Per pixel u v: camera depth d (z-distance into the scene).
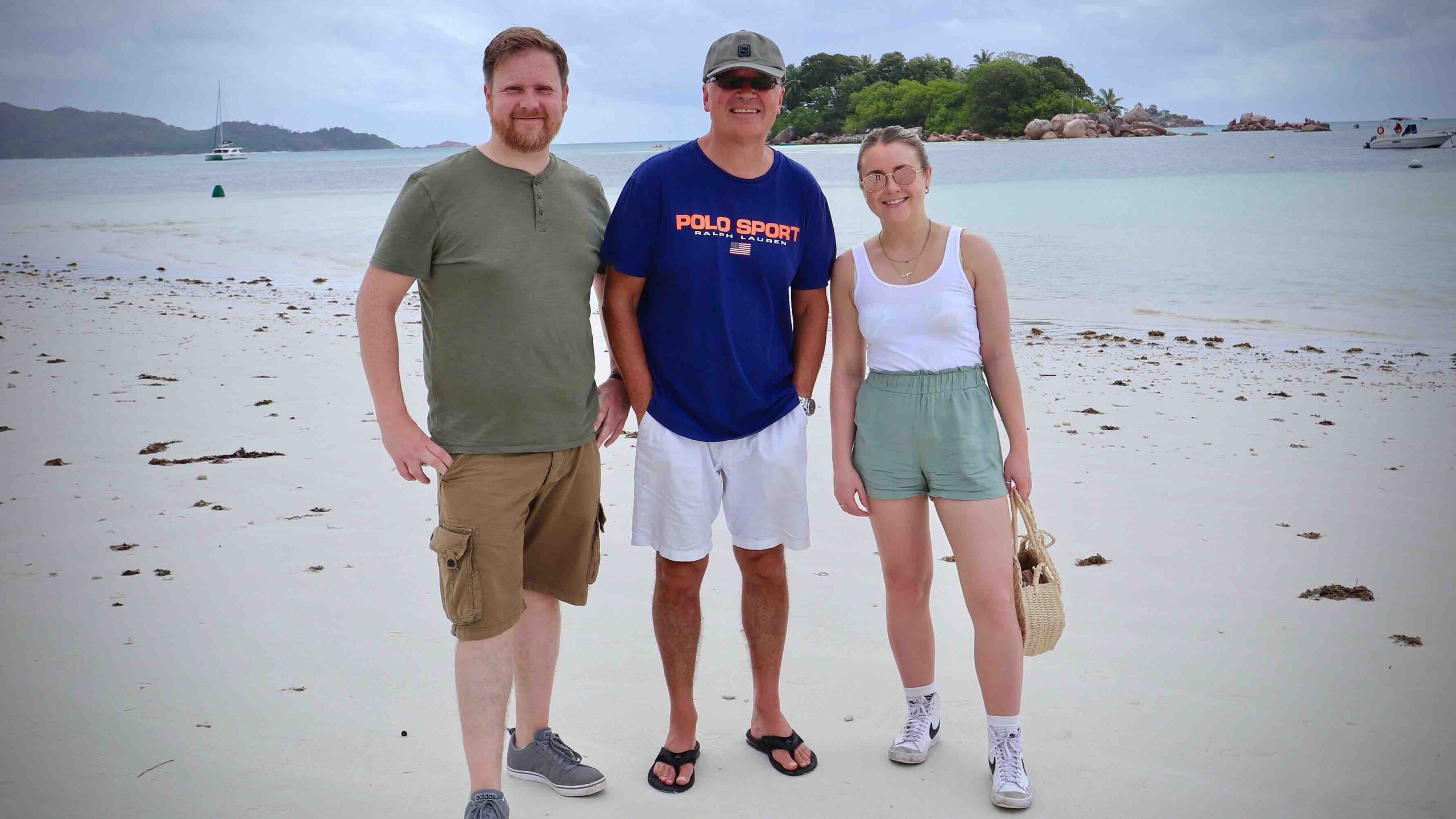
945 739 3.14
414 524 4.89
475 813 2.56
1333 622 3.85
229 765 2.87
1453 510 5.20
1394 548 4.66
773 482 3.03
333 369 8.87
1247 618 3.89
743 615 3.10
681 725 2.94
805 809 2.76
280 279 17.44
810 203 3.01
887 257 2.96
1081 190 35.41
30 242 24.22
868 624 3.90
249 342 10.39
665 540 2.99
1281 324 12.22
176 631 3.72
